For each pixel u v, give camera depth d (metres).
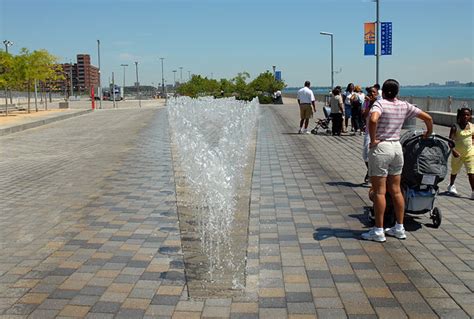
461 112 7.93
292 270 5.17
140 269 5.30
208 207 7.36
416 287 4.69
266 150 14.37
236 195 8.45
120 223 7.07
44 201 8.55
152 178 10.34
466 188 8.81
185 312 4.31
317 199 8.20
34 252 5.93
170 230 6.68
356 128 18.34
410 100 25.05
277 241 6.09
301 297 4.54
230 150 13.28
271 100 54.84
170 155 13.66
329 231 6.46
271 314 4.23
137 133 20.64
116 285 4.90
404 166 6.21
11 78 31.48
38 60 34.66
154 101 74.19
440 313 4.18
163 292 4.71
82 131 22.30
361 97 18.05
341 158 12.69
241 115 23.77
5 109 35.47
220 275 5.05
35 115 31.45
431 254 5.53
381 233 5.96
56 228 6.90
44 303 4.54
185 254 5.70
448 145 6.27
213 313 4.27
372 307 4.31
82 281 5.02
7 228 6.96
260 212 7.42
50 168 12.09
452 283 4.75
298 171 10.84
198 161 8.12
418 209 6.28
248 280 4.93
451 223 6.68
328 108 19.38
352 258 5.47
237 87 62.03
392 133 5.75
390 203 6.47
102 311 4.36
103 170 11.53
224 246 5.93
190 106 30.95
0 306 4.49
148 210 7.74
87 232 6.68
